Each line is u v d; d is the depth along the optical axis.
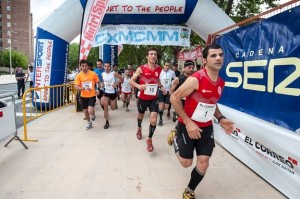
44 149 4.92
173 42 9.55
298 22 3.04
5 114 4.52
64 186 3.45
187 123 2.71
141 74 4.80
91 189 3.38
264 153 3.63
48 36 9.05
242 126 4.19
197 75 2.71
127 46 26.44
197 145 2.97
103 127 6.73
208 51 2.65
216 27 8.92
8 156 4.54
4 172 3.88
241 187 3.47
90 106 6.31
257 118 3.88
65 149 4.93
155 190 3.36
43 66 9.22
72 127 6.69
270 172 3.52
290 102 3.15
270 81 3.57
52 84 9.41
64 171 3.93
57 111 9.09
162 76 7.52
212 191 3.36
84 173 3.86
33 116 8.23
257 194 3.29
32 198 3.16
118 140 5.54
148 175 3.80
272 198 3.19
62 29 9.11
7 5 89.81
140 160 4.38
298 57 3.02
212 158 4.53
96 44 9.72
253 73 4.02
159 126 6.96
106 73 7.04
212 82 2.72
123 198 3.16
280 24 3.36
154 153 4.73
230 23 8.94
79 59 8.43
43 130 6.34
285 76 3.25
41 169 3.99
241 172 3.95
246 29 4.26
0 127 4.36
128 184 3.52
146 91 4.80
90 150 4.88
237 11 14.34
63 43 9.32
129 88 9.33
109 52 15.95
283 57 3.29
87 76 6.26
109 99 7.29
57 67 9.37
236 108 4.58
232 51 4.76
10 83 30.41
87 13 8.25
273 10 3.55
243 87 4.34
